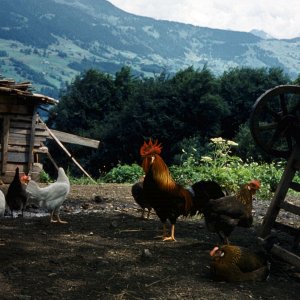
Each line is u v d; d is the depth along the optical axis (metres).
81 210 11.39
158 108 57.66
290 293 6.09
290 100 42.12
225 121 63.97
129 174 20.17
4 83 16.27
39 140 17.08
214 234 9.06
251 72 67.44
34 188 9.32
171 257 7.35
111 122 61.62
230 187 14.91
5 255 7.04
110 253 7.42
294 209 7.10
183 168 16.98
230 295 5.86
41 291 5.70
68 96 71.00
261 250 6.68
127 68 72.44
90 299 5.55
